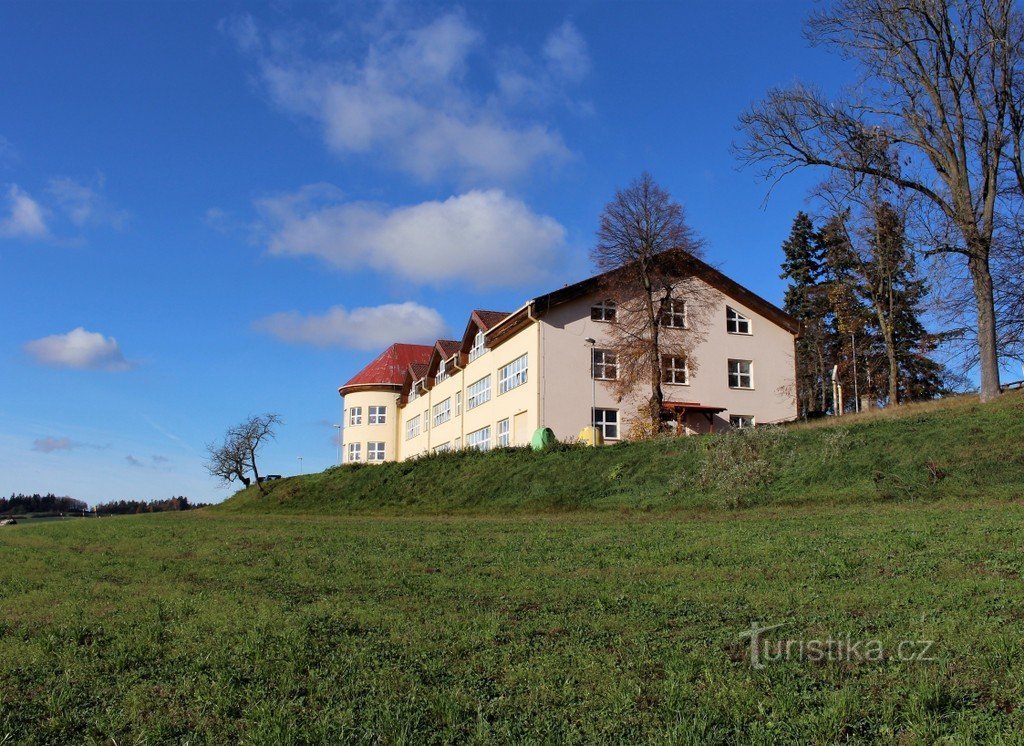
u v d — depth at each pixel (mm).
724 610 9336
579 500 27391
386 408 69125
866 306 56875
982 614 8438
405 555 15961
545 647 7984
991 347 29875
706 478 25406
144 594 11828
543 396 39375
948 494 20406
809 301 63125
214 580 13305
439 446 55688
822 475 23312
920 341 54156
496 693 6730
